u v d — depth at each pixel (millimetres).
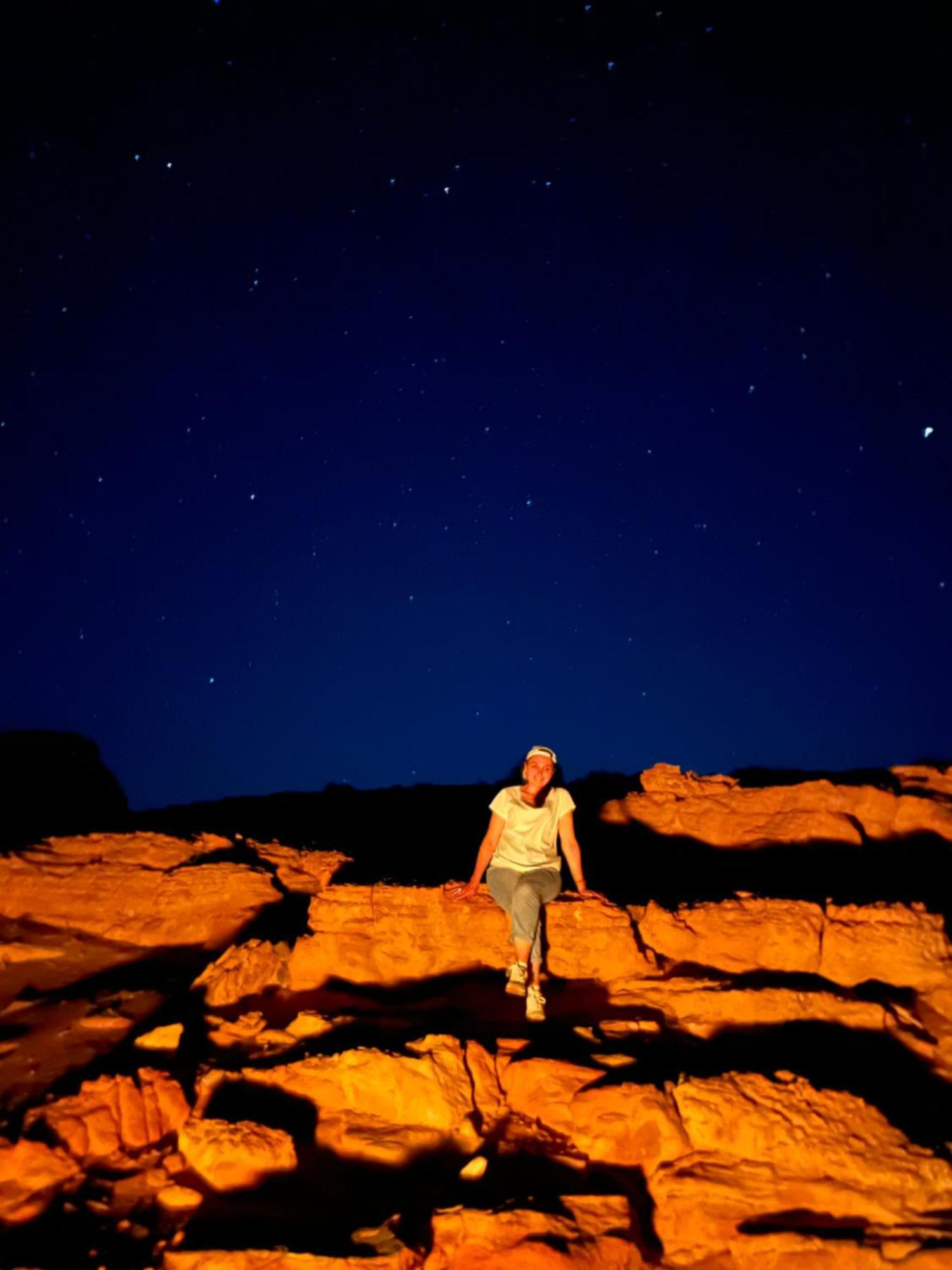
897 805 7516
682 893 6648
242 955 6047
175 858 7410
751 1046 5113
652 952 5945
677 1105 4539
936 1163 4254
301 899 7223
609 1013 5484
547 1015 5551
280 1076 4887
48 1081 5055
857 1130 4371
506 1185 4324
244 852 7656
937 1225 4098
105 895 6969
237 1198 4324
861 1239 4039
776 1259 3969
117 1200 4336
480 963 6004
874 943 5586
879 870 6992
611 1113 4523
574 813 8016
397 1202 4270
